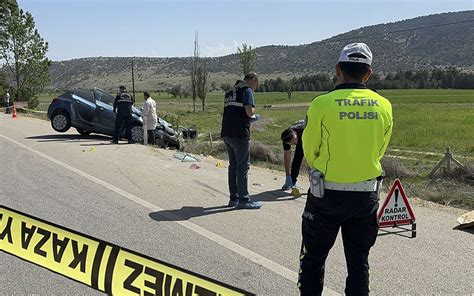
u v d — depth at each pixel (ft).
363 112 10.62
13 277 15.15
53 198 25.05
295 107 209.36
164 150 45.57
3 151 41.24
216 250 17.65
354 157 10.59
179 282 10.93
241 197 23.41
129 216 21.90
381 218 19.72
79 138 53.16
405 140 69.77
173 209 23.21
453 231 20.18
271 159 42.47
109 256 12.10
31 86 140.26
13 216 13.91
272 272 15.74
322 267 11.56
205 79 193.67
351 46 11.02
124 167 34.63
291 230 20.06
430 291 14.39
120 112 49.03
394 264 16.42
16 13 134.00
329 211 10.85
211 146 50.11
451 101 220.02
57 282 14.83
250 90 22.54
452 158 34.68
